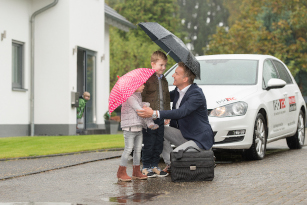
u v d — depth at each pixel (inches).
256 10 1412.4
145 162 265.1
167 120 271.7
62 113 618.8
